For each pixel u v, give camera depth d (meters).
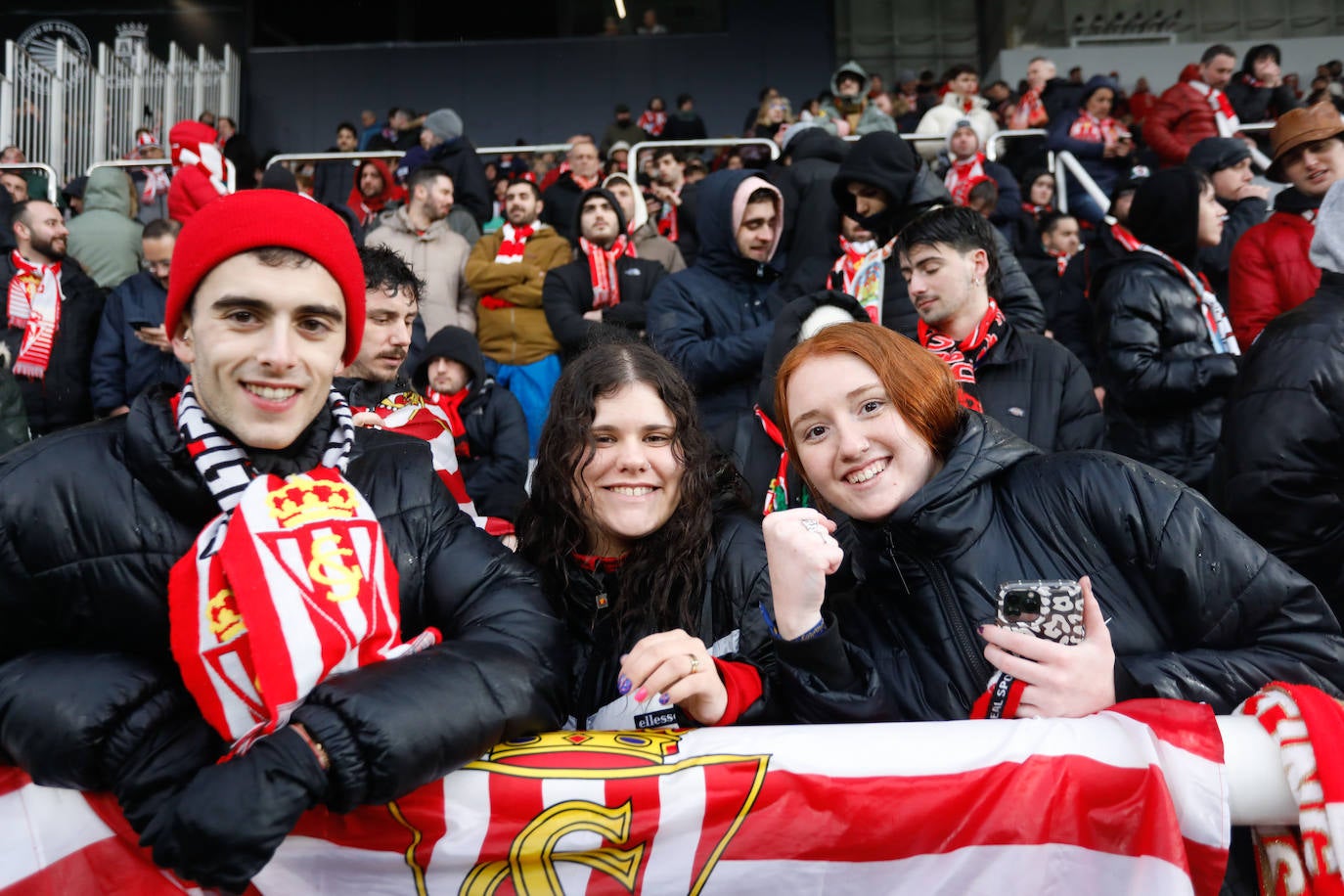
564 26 18.00
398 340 2.61
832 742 1.35
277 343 1.29
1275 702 1.34
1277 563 1.52
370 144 12.11
